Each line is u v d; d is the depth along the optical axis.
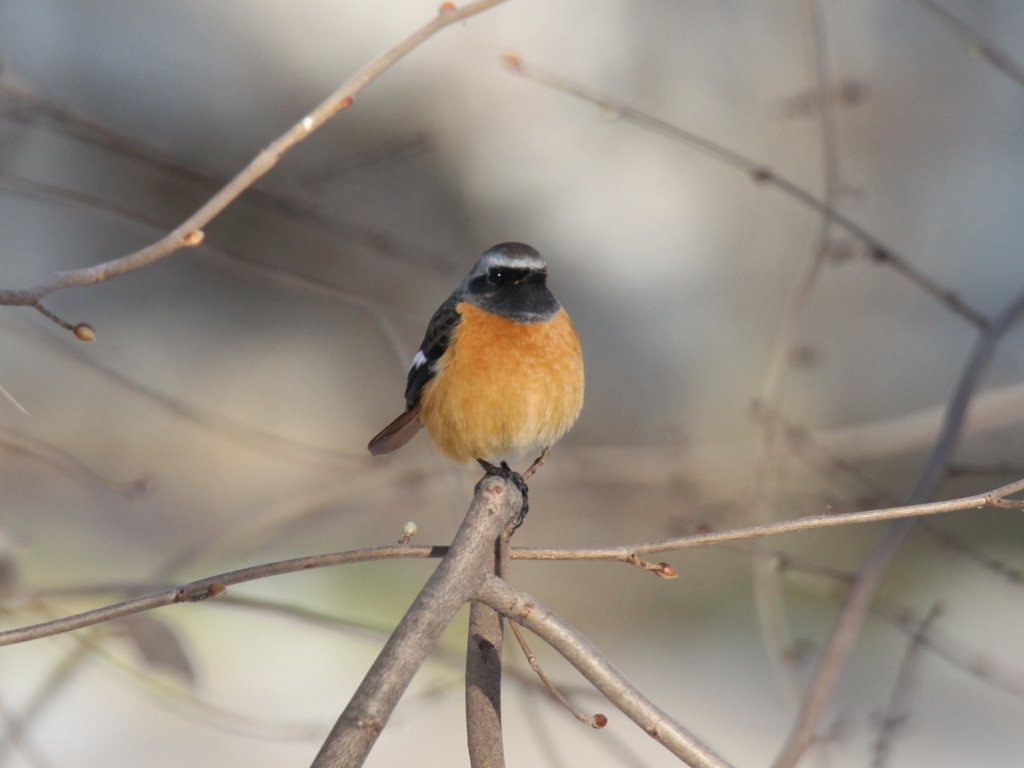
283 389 17.67
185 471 15.28
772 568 7.53
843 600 8.12
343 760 3.93
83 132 9.45
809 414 16.45
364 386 18.17
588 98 8.23
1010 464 8.19
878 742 7.65
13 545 6.77
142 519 14.01
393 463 10.88
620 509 15.48
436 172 16.41
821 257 9.38
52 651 10.06
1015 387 11.94
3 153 10.30
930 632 8.53
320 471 15.91
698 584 14.98
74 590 6.79
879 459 15.02
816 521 4.84
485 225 17.16
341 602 12.70
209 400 16.94
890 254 8.92
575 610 14.48
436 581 4.44
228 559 10.34
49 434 14.57
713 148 8.53
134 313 17.88
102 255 17.84
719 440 16.77
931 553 13.80
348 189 14.66
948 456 8.25
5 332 15.21
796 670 8.20
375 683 4.11
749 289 18.39
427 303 13.23
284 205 10.05
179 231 4.84
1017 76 9.22
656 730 4.44
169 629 6.68
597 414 17.56
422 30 5.06
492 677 4.91
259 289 18.30
